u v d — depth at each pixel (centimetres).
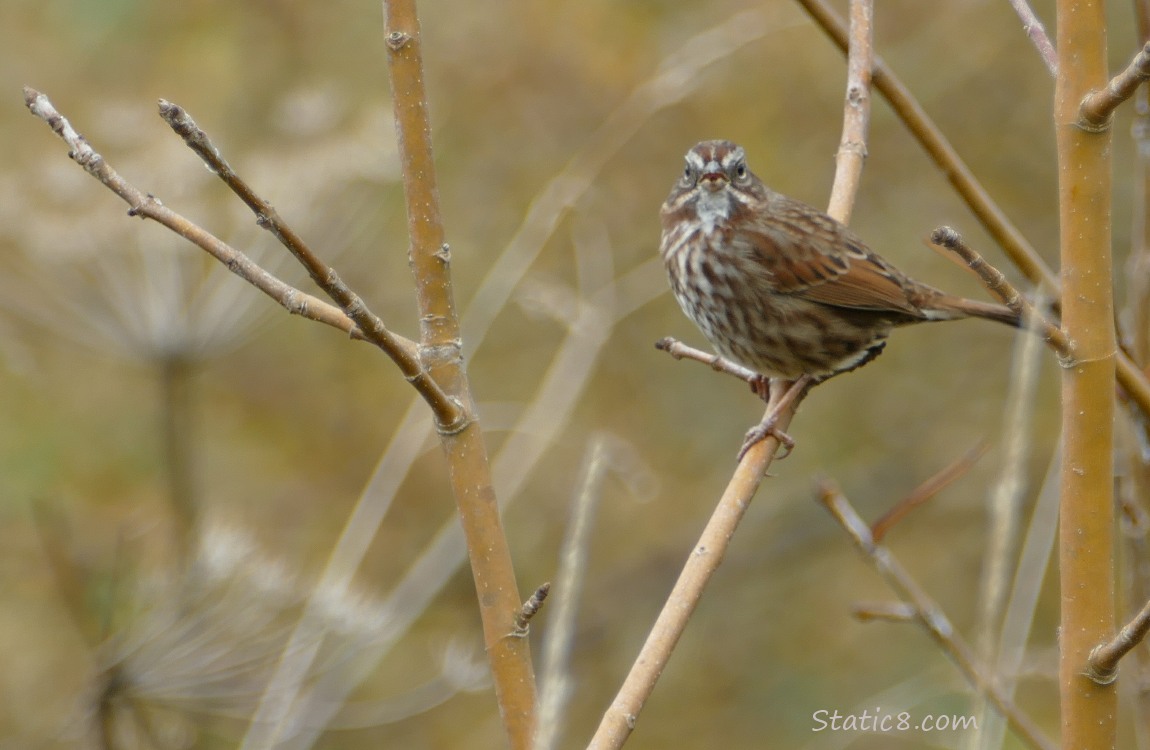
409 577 978
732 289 930
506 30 1441
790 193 1485
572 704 1423
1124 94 440
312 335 1471
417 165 496
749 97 1504
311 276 452
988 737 422
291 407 1460
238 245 1054
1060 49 462
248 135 1188
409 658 1341
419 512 1420
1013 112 1540
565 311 1178
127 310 1025
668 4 1456
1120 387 572
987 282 454
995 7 1516
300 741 935
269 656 894
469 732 1375
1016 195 1541
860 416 1571
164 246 1036
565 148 1444
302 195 1074
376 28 1424
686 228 947
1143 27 615
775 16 1385
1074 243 456
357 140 1088
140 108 1108
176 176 1050
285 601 912
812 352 939
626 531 1506
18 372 1295
